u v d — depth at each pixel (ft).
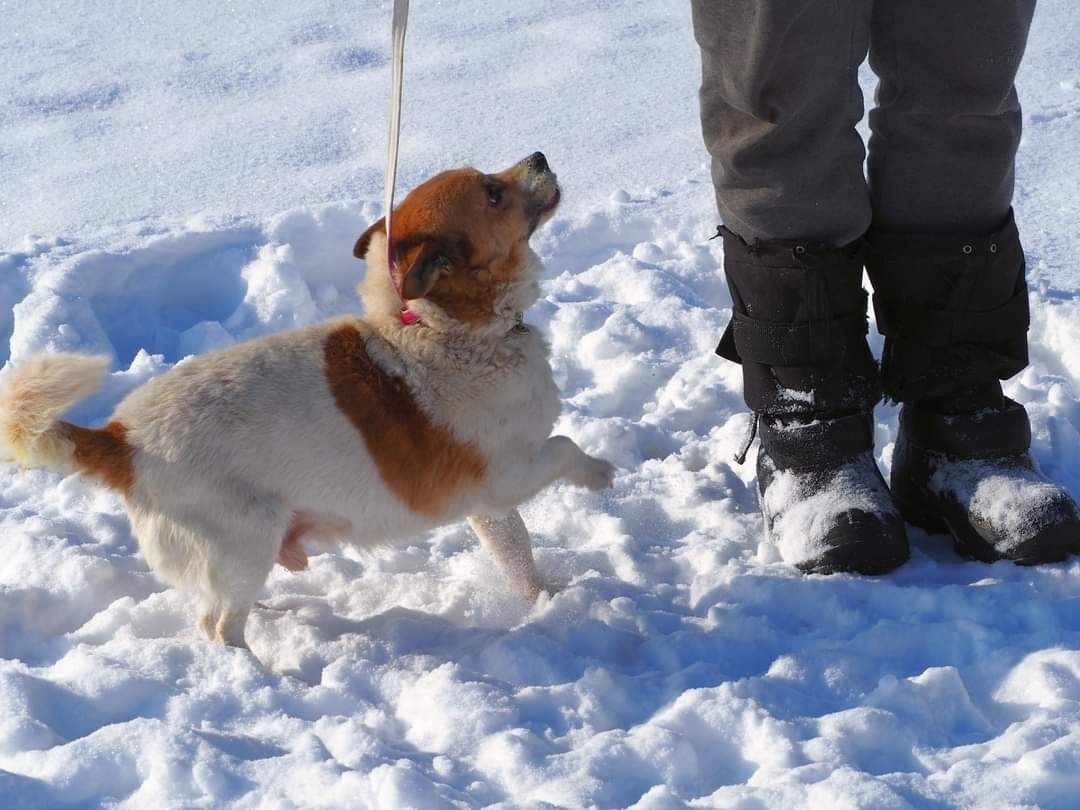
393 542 10.03
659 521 10.61
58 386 9.44
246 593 9.67
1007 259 9.91
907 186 9.87
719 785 8.89
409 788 8.63
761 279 9.91
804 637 9.57
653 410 11.51
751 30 9.46
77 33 19.02
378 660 9.59
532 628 9.71
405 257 9.76
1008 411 10.03
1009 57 9.59
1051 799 8.62
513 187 10.02
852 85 9.70
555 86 16.21
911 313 10.01
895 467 10.39
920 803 8.62
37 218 13.41
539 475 9.98
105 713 9.21
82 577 10.05
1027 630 9.50
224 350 9.87
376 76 16.93
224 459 9.61
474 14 19.19
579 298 12.51
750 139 9.72
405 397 9.78
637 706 9.25
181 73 17.24
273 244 12.54
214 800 8.73
